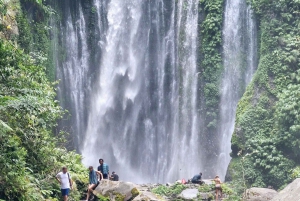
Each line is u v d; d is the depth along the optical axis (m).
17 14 26.52
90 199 17.67
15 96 14.07
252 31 34.59
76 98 35.84
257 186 26.95
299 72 28.98
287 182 26.33
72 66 35.91
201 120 35.69
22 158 13.63
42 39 30.62
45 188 15.59
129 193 17.08
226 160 34.09
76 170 19.84
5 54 14.74
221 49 35.69
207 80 35.72
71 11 36.59
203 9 36.84
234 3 35.59
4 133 12.62
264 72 30.47
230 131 34.41
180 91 37.06
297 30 30.50
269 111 29.52
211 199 22.42
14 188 12.74
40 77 17.44
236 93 34.72
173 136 36.84
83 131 35.97
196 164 35.34
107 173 19.23
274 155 27.39
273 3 31.67
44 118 16.11
